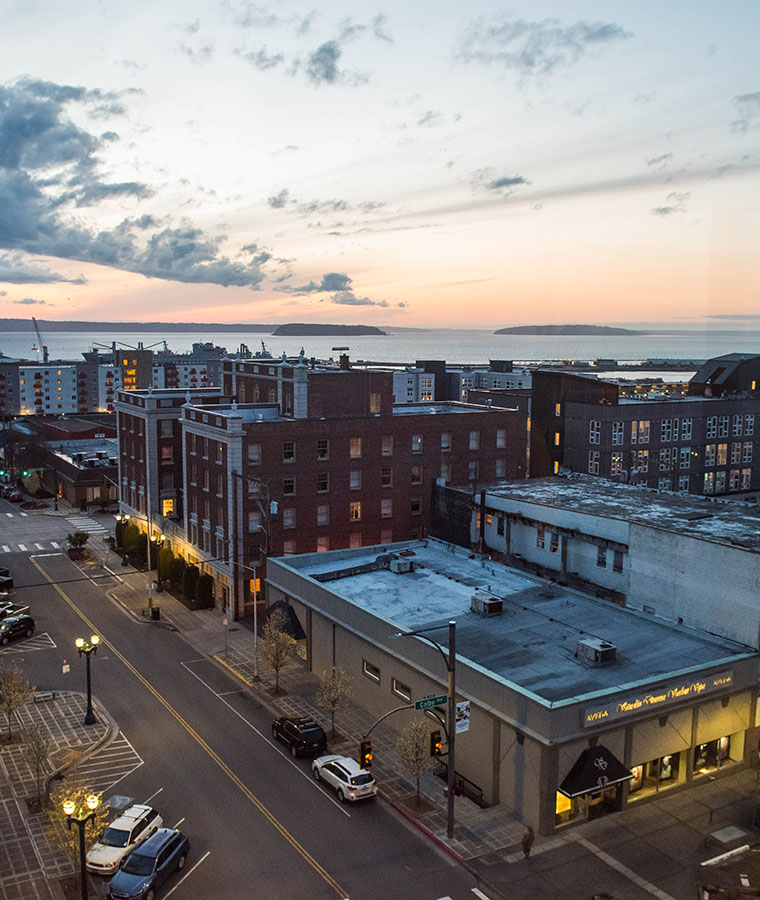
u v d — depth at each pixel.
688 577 45.66
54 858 32.91
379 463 70.81
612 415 91.50
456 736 39.22
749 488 100.81
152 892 29.78
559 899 30.08
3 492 119.44
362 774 37.34
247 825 35.09
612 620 46.22
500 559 62.88
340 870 31.84
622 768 34.97
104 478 110.81
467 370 174.38
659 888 30.83
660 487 95.00
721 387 100.88
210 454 67.62
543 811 34.19
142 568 79.19
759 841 33.88
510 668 39.34
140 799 37.25
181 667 54.00
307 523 67.81
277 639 48.88
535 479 71.19
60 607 67.12
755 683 40.22
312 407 70.19
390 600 50.19
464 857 32.69
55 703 47.88
